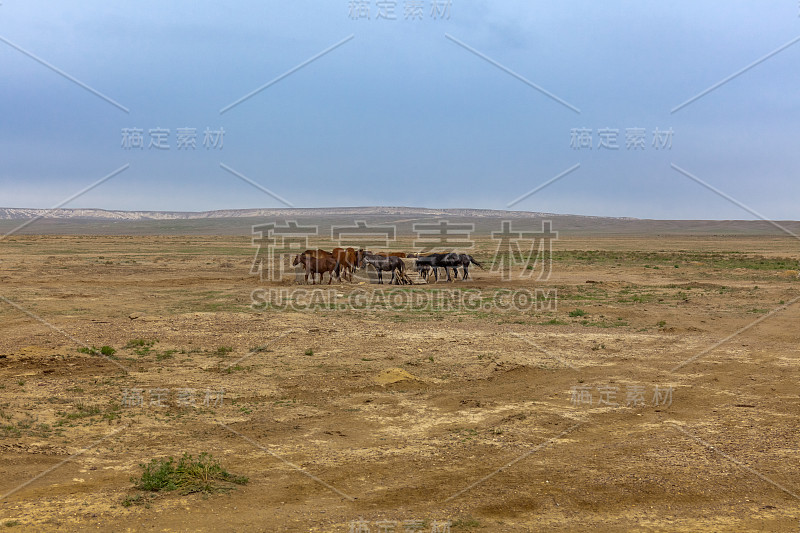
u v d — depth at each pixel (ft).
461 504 25.61
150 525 22.93
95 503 24.84
